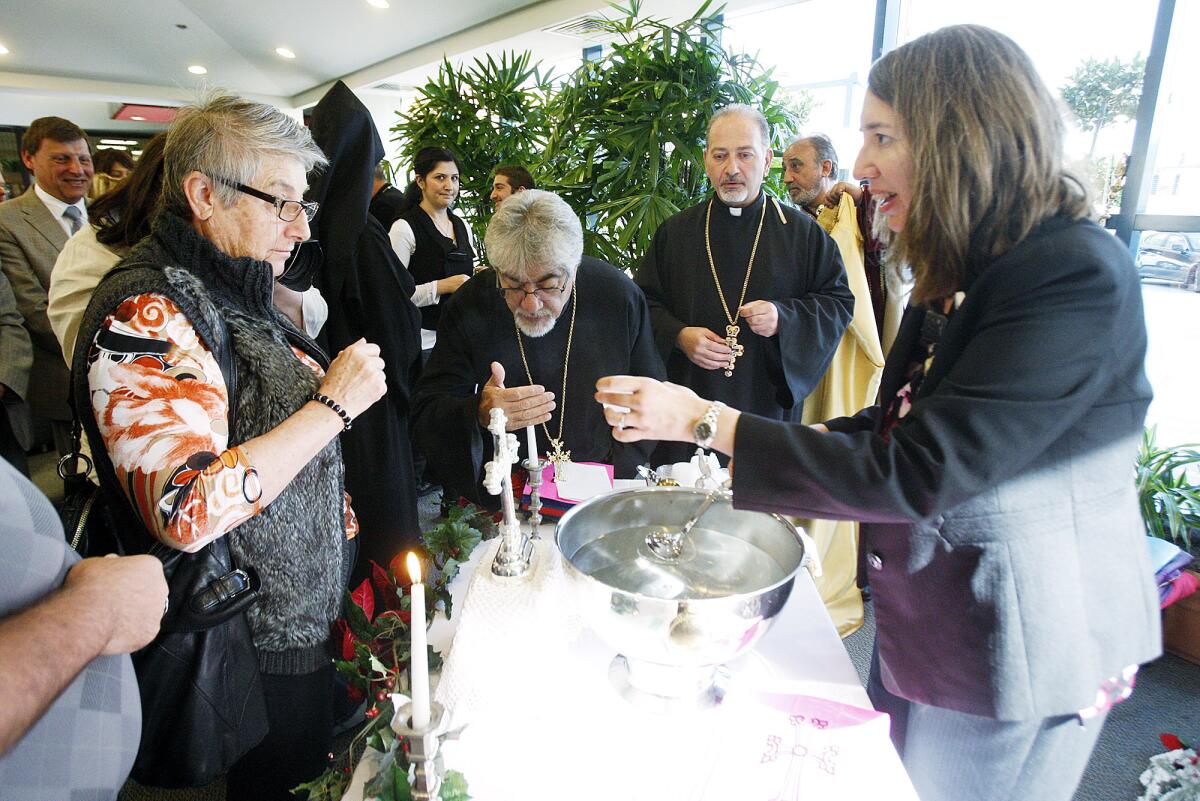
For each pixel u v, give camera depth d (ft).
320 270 5.97
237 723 2.95
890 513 2.09
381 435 5.94
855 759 2.10
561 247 4.33
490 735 2.27
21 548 1.86
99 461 2.69
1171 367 7.59
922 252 2.35
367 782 2.00
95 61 20.72
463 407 4.45
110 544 3.05
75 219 8.43
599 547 2.55
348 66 21.08
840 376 6.69
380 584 3.39
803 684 2.55
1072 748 2.47
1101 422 2.16
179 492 2.46
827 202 7.27
